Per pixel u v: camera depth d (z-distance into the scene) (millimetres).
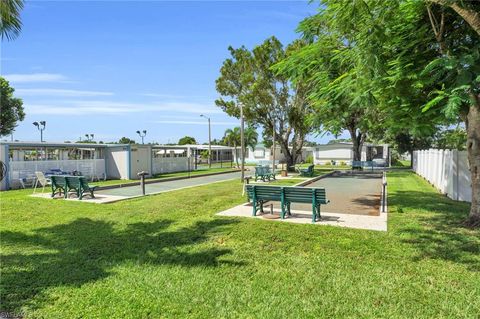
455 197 12242
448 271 5207
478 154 7945
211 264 5719
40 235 7785
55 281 5074
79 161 23375
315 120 12445
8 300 4477
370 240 6816
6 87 35625
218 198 12734
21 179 19500
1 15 8398
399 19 7902
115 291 4688
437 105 8023
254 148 55812
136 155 25609
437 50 8336
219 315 3994
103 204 11875
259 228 7801
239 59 29547
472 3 6930
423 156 22844
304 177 23516
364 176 26141
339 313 4012
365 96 7816
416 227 7812
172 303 4309
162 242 7039
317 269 5395
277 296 4469
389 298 4359
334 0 7676
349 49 8664
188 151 34250
